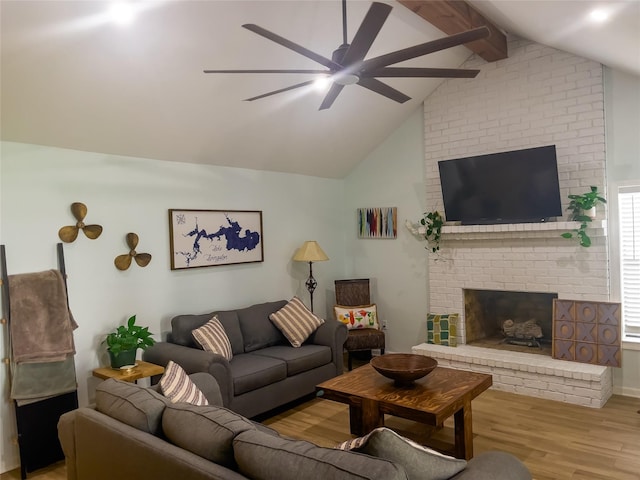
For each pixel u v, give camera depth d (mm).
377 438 1630
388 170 5715
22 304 3195
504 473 1684
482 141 4875
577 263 4293
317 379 4336
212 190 4617
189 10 2887
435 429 3584
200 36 3107
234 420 1884
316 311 5793
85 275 3623
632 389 4141
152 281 4094
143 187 4031
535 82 4523
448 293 5113
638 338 4141
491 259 4797
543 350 4703
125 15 2725
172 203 4266
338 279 6105
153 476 1830
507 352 4672
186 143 4141
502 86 4727
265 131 4496
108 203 3785
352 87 4375
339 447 1768
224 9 2982
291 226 5477
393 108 5141
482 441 3342
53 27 2609
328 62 2330
